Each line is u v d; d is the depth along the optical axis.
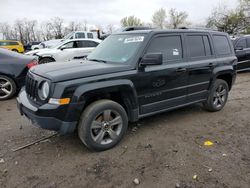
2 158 3.10
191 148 3.36
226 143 3.51
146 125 4.20
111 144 3.32
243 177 2.68
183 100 4.20
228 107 5.32
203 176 2.70
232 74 5.02
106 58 3.83
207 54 4.51
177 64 3.92
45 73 3.05
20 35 59.56
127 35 4.00
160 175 2.73
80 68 3.16
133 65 3.41
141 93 3.53
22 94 3.60
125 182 2.62
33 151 3.29
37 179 2.67
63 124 2.92
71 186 2.56
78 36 16.64
